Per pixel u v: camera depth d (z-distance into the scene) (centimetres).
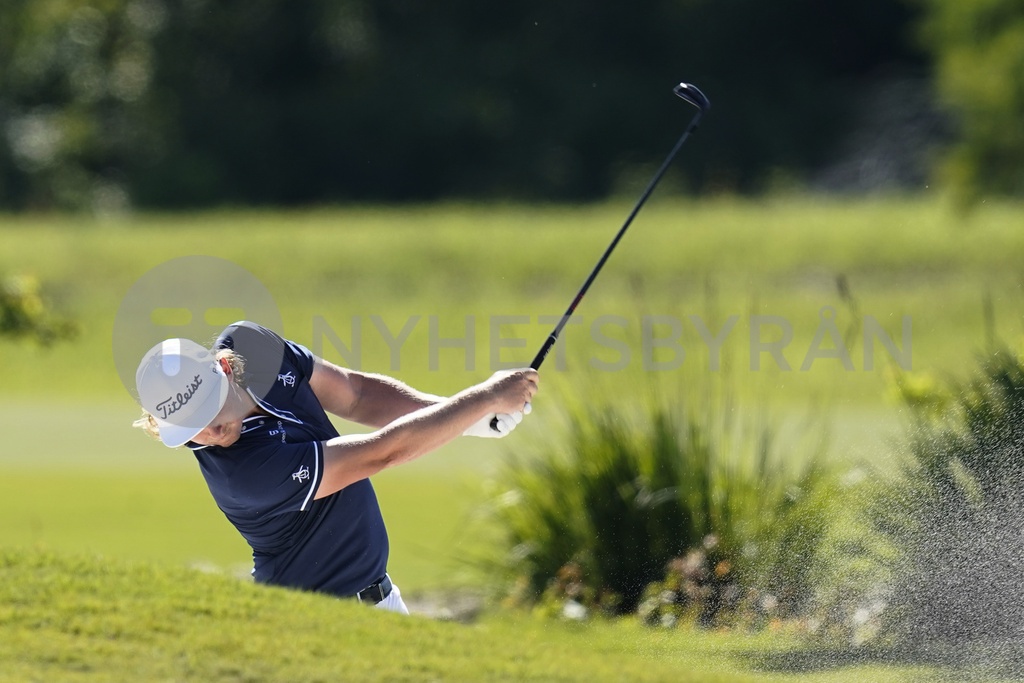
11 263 8281
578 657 1557
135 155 15962
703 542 2411
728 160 15538
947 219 8150
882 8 16512
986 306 2670
